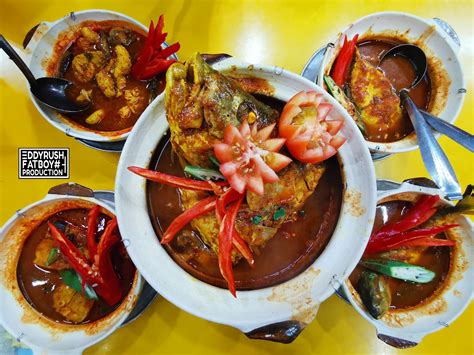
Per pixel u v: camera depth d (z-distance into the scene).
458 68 0.38
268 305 0.31
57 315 0.36
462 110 0.44
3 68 0.42
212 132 0.28
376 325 0.34
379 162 0.42
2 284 0.35
